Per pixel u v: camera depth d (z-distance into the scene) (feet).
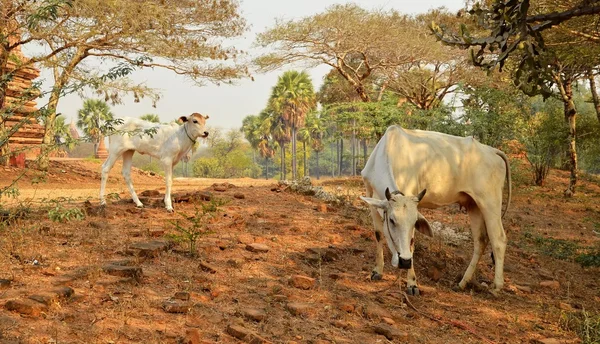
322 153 375.25
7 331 13.02
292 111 212.64
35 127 71.87
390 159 22.06
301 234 28.07
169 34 62.39
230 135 259.39
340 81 103.55
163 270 19.71
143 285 17.93
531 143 71.46
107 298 16.16
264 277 20.88
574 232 46.42
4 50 60.34
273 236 26.78
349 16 73.87
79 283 16.98
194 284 18.90
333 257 24.89
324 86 110.52
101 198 29.60
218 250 23.25
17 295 15.31
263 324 16.39
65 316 14.35
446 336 18.21
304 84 215.10
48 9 20.48
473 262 24.32
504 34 14.84
